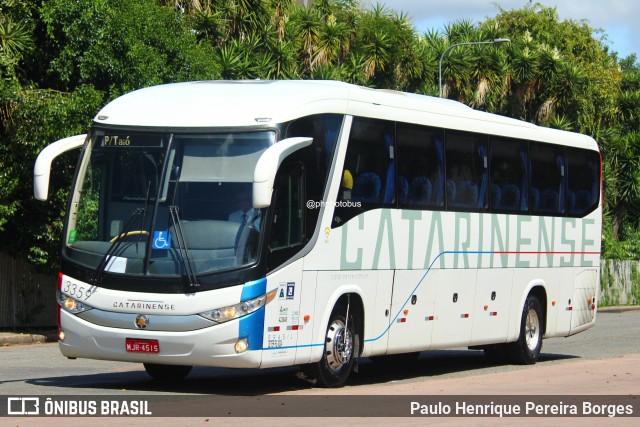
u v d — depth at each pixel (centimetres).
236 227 1205
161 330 1195
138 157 1251
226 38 3338
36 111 2239
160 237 1212
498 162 1727
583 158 2005
